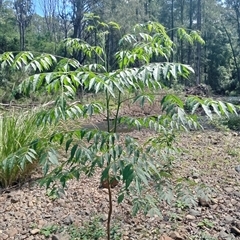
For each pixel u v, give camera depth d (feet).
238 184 10.49
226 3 100.37
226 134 19.33
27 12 79.82
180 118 4.07
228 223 7.75
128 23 58.13
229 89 91.30
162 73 4.14
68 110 4.73
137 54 5.20
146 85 4.68
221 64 99.30
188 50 94.73
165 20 100.42
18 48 66.95
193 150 15.05
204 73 100.12
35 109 13.26
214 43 100.58
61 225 7.83
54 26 78.64
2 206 9.17
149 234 7.20
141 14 66.64
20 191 10.18
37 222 8.12
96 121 19.34
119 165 4.11
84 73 4.07
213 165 12.77
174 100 4.26
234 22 102.37
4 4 77.82
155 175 5.57
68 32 68.44
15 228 7.84
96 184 10.48
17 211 8.82
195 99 4.14
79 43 6.05
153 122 5.17
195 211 8.29
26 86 4.19
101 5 61.98
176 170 11.53
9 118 11.97
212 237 7.07
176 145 15.35
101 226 7.54
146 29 6.04
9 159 4.58
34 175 11.28
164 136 5.88
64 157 10.30
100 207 8.77
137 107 25.85
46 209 8.88
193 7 97.76
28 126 11.39
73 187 10.26
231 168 12.40
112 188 9.97
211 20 97.66
